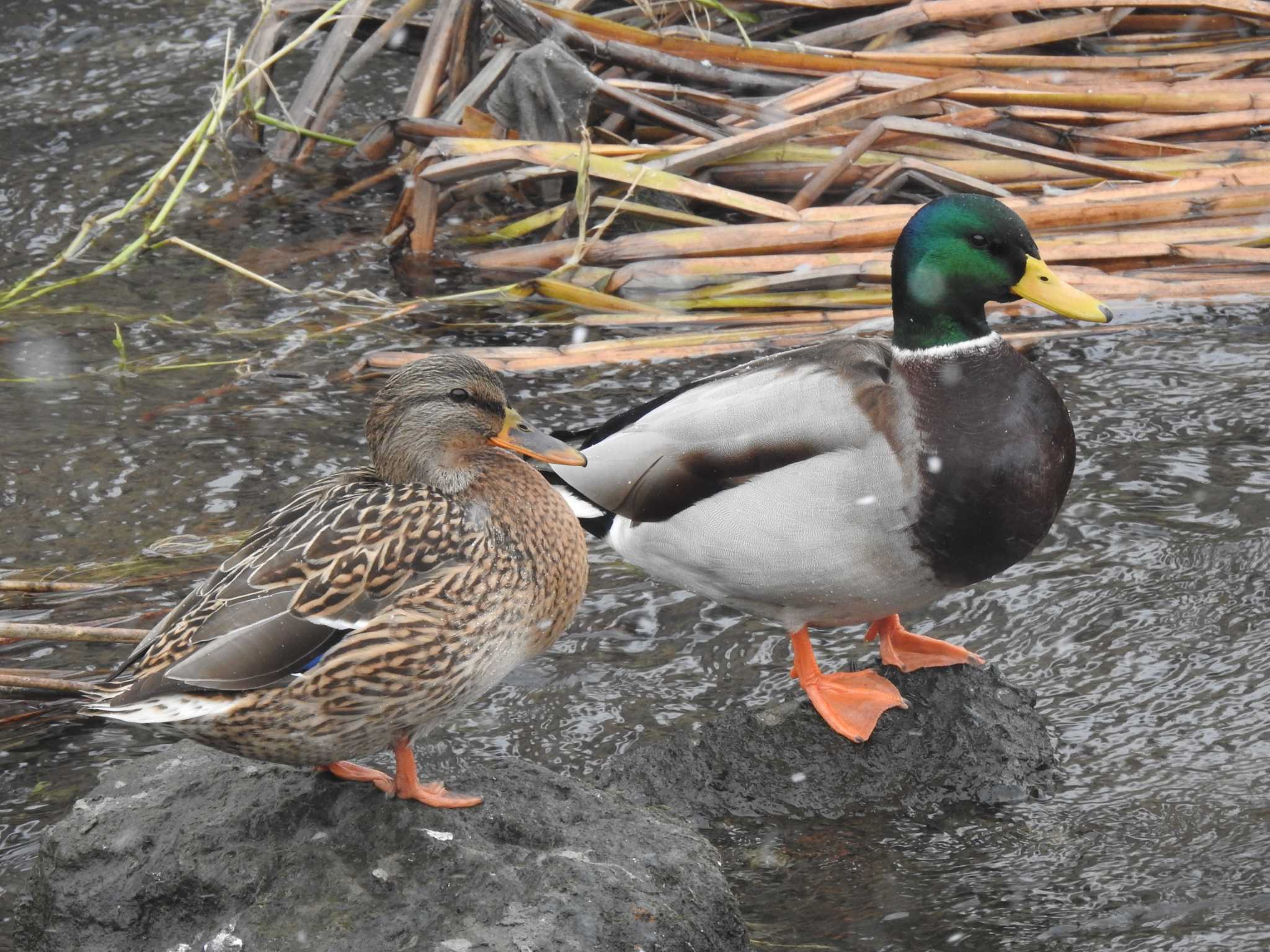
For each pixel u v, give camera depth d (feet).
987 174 47.37
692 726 29.66
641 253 45.52
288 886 21.72
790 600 28.58
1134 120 48.21
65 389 41.96
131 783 23.95
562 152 46.21
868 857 25.59
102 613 32.60
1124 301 43.55
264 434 39.86
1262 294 42.98
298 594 21.04
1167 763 27.61
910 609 29.22
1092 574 33.45
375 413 24.45
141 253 49.21
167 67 61.72
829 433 27.43
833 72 49.88
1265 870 24.44
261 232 50.29
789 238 44.78
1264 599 32.09
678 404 29.86
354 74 55.01
